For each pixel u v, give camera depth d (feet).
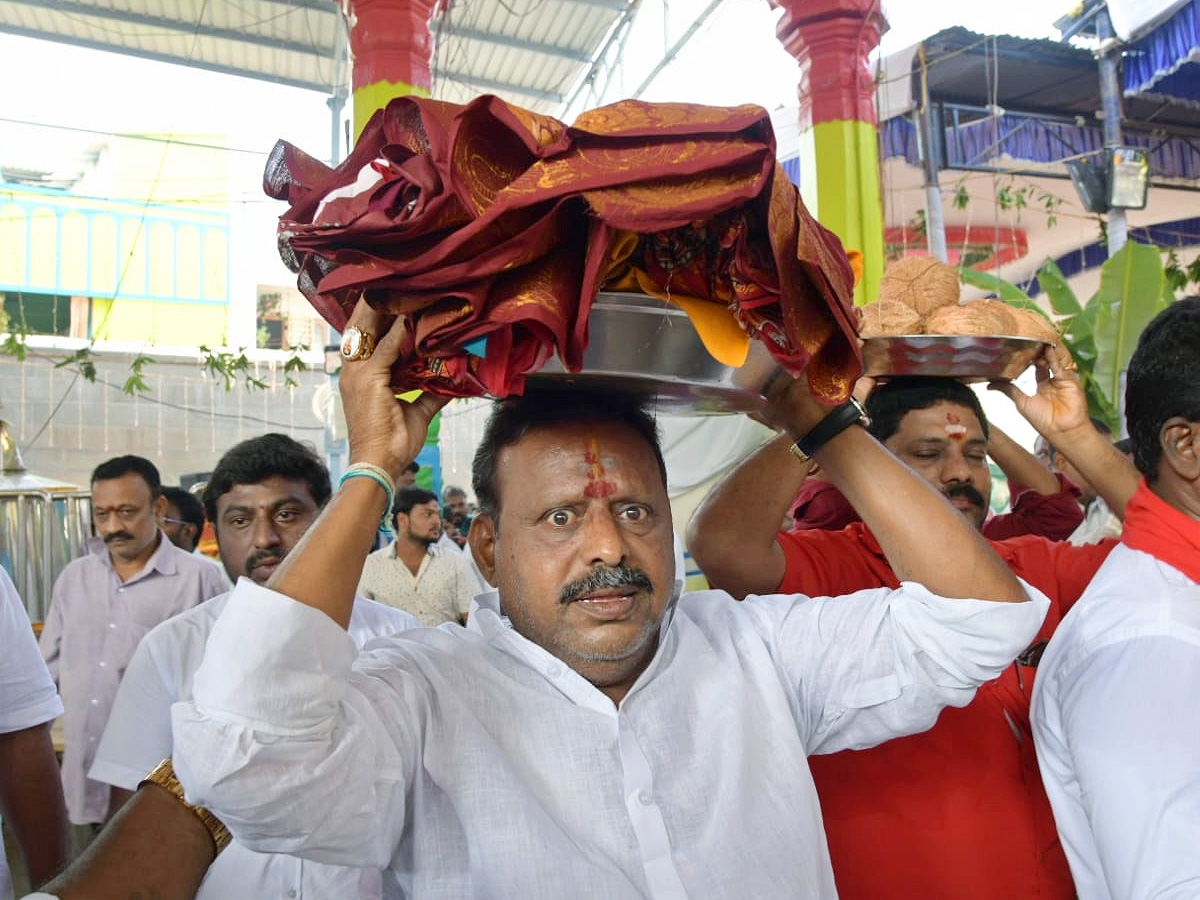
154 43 26.91
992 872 4.88
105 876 3.35
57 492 16.94
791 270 3.36
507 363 3.27
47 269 34.63
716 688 4.27
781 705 4.32
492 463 4.27
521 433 4.14
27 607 16.51
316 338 39.01
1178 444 4.27
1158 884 3.44
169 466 29.60
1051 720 4.52
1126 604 4.14
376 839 3.59
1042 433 5.39
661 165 3.06
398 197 3.35
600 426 4.11
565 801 3.86
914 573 4.17
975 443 5.83
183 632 5.89
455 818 3.84
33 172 38.32
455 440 27.61
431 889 3.74
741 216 3.31
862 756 5.08
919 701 4.21
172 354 29.84
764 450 5.29
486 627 4.33
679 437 20.89
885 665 4.28
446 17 15.21
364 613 6.34
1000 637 3.96
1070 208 29.53
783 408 4.44
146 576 11.33
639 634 4.02
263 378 30.81
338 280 3.26
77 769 10.68
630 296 3.33
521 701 4.07
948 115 26.48
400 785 3.68
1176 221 32.12
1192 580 4.09
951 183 28.58
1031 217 29.96
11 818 6.68
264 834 3.29
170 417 29.63
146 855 3.47
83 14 25.03
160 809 3.63
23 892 10.43
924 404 5.84
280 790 3.22
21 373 28.14
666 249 3.49
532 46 25.64
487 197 3.20
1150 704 3.73
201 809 3.66
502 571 4.21
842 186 15.75
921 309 5.07
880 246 16.07
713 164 3.08
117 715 5.80
